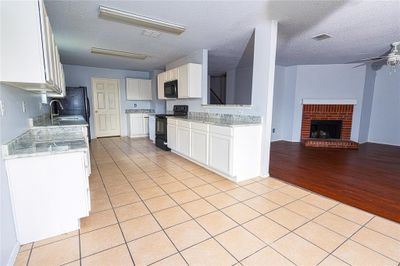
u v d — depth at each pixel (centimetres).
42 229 171
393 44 338
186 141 400
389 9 242
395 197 255
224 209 223
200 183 295
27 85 184
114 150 500
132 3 235
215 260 151
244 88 630
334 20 276
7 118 172
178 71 448
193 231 185
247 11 254
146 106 737
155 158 427
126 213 214
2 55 144
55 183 171
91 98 636
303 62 557
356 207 230
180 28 308
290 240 174
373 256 156
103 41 371
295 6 240
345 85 571
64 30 317
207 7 243
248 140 302
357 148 527
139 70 694
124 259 152
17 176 159
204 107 427
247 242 171
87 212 186
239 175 300
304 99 595
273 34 285
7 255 144
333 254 158
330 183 298
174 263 148
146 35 340
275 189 276
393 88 567
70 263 147
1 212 141
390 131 579
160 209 222
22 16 146
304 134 612
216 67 633
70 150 173
